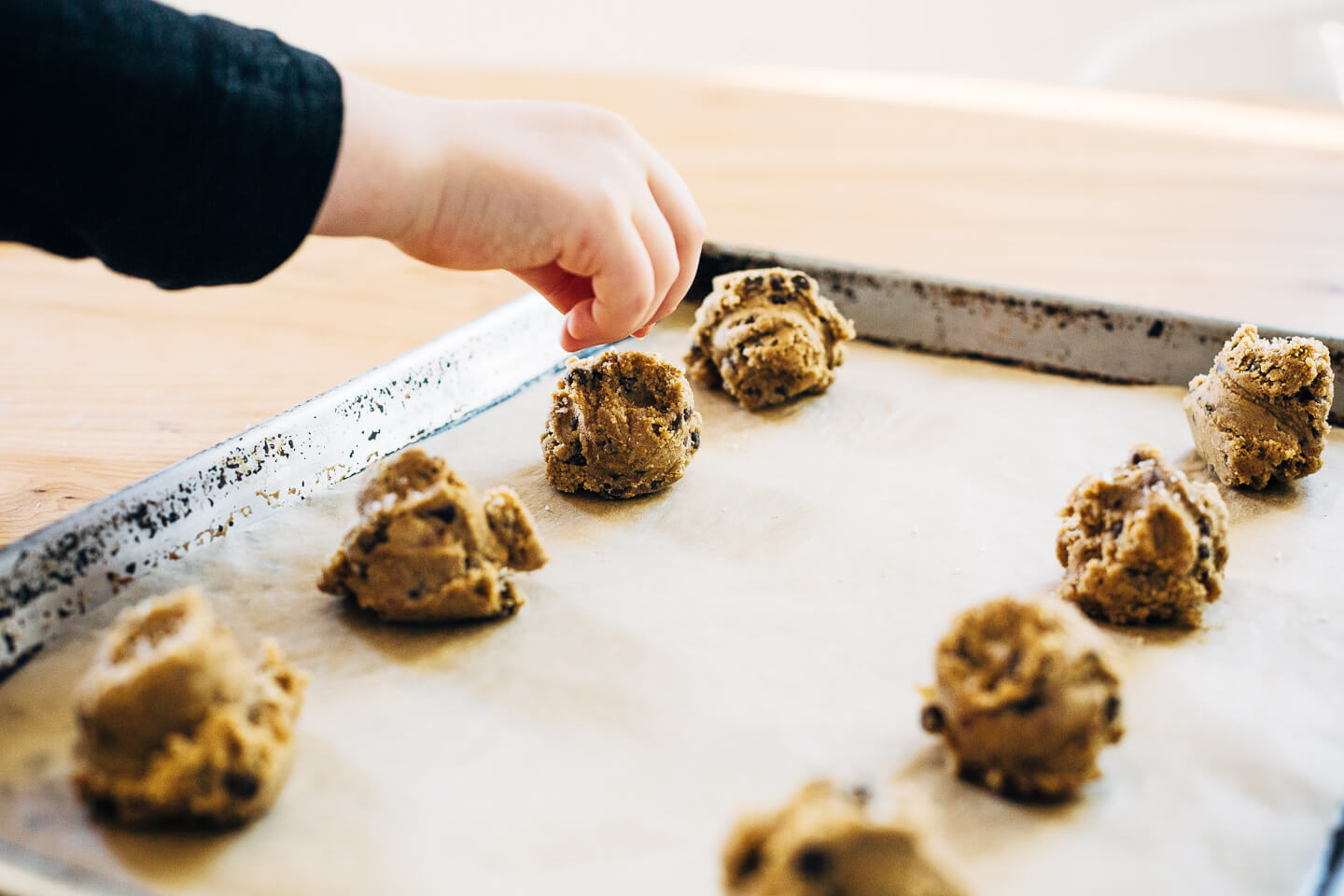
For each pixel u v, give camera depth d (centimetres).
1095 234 74
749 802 39
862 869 34
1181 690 43
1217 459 53
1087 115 100
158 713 38
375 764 40
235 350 62
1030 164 87
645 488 52
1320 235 74
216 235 44
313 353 62
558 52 146
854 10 139
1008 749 39
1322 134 93
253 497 50
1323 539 50
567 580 48
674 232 52
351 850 38
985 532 50
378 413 54
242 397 58
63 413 57
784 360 58
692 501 52
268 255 45
